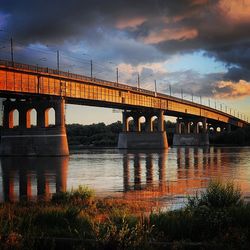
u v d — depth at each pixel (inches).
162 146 6796.3
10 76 3631.9
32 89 3897.6
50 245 496.4
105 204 1056.2
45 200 1212.5
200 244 489.1
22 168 2802.7
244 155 4183.1
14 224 586.6
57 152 4301.2
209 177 1972.2
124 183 1806.1
